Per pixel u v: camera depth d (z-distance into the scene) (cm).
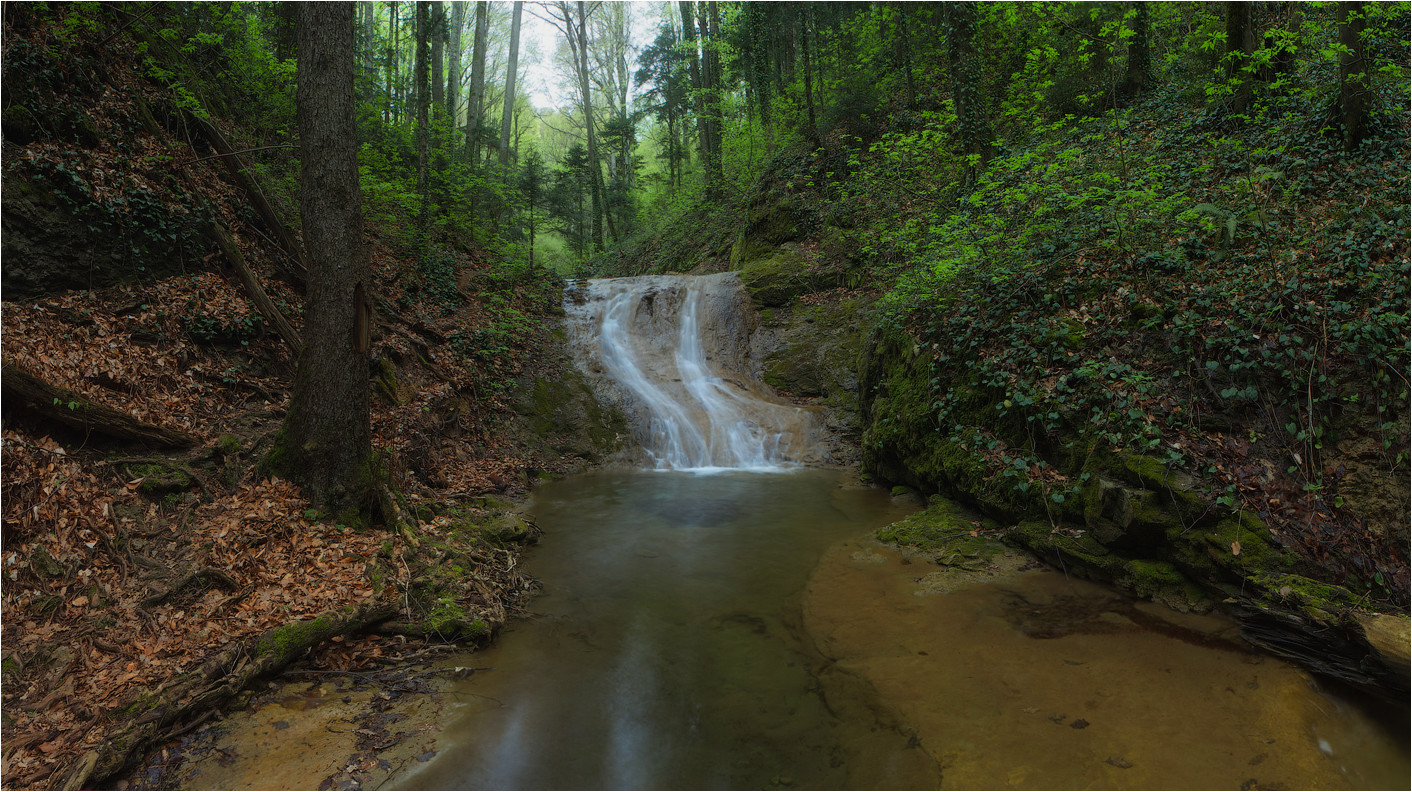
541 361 1323
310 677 419
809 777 322
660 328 1550
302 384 594
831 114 2012
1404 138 831
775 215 1752
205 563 473
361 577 505
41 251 675
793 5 2386
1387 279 546
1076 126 1346
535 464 1070
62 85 788
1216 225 714
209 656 390
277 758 339
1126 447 572
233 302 825
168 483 542
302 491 585
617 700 402
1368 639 377
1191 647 440
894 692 400
